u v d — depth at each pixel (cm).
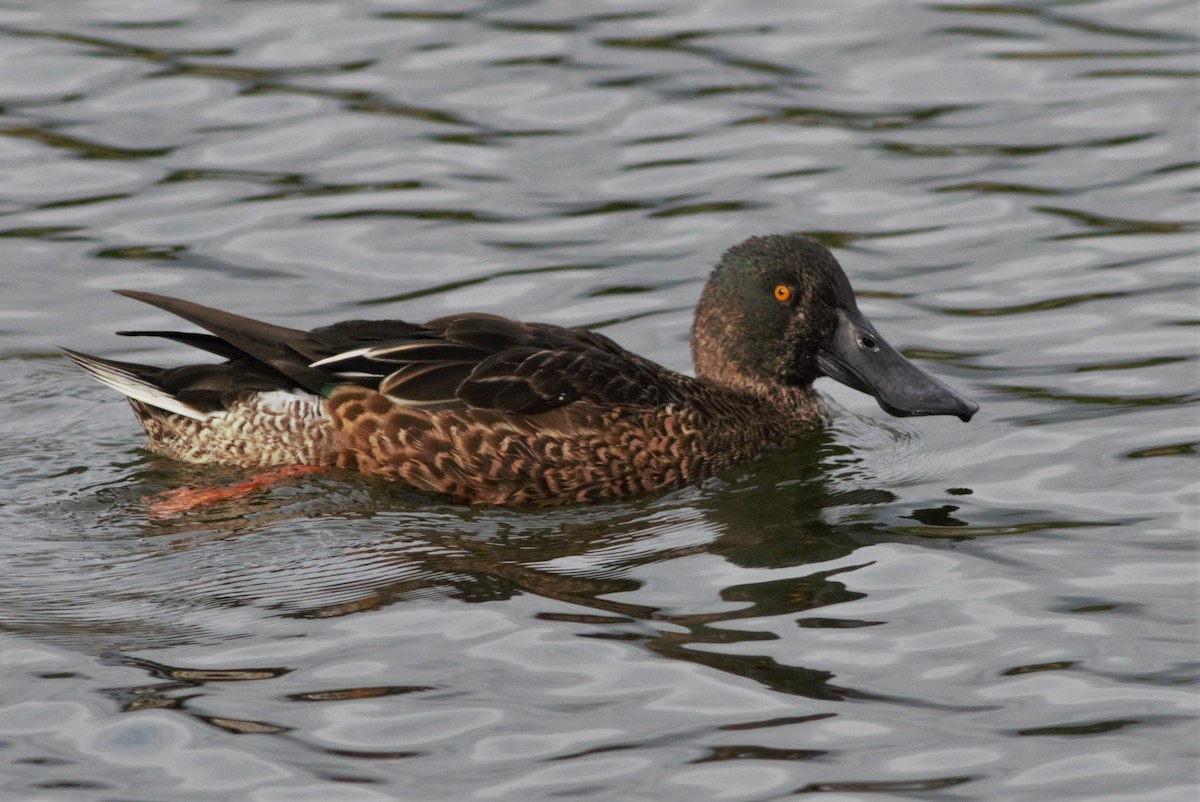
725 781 973
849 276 1764
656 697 1055
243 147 2000
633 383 1409
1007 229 1838
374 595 1185
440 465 1362
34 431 1482
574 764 987
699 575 1221
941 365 1606
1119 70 2138
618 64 2173
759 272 1522
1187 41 2203
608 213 1881
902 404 1482
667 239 1833
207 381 1395
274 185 1933
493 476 1361
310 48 2209
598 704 1047
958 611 1159
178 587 1195
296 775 977
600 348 1452
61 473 1395
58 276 1772
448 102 2091
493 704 1047
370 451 1373
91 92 2097
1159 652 1097
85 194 1911
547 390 1376
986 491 1369
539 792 962
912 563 1234
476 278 1769
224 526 1295
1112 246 1797
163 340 1675
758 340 1527
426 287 1752
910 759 991
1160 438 1431
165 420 1419
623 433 1386
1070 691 1057
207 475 1392
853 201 1897
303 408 1381
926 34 2244
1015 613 1154
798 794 961
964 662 1092
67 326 1692
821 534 1296
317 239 1841
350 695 1056
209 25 2264
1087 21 2270
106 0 2331
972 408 1460
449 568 1230
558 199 1906
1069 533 1276
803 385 1555
